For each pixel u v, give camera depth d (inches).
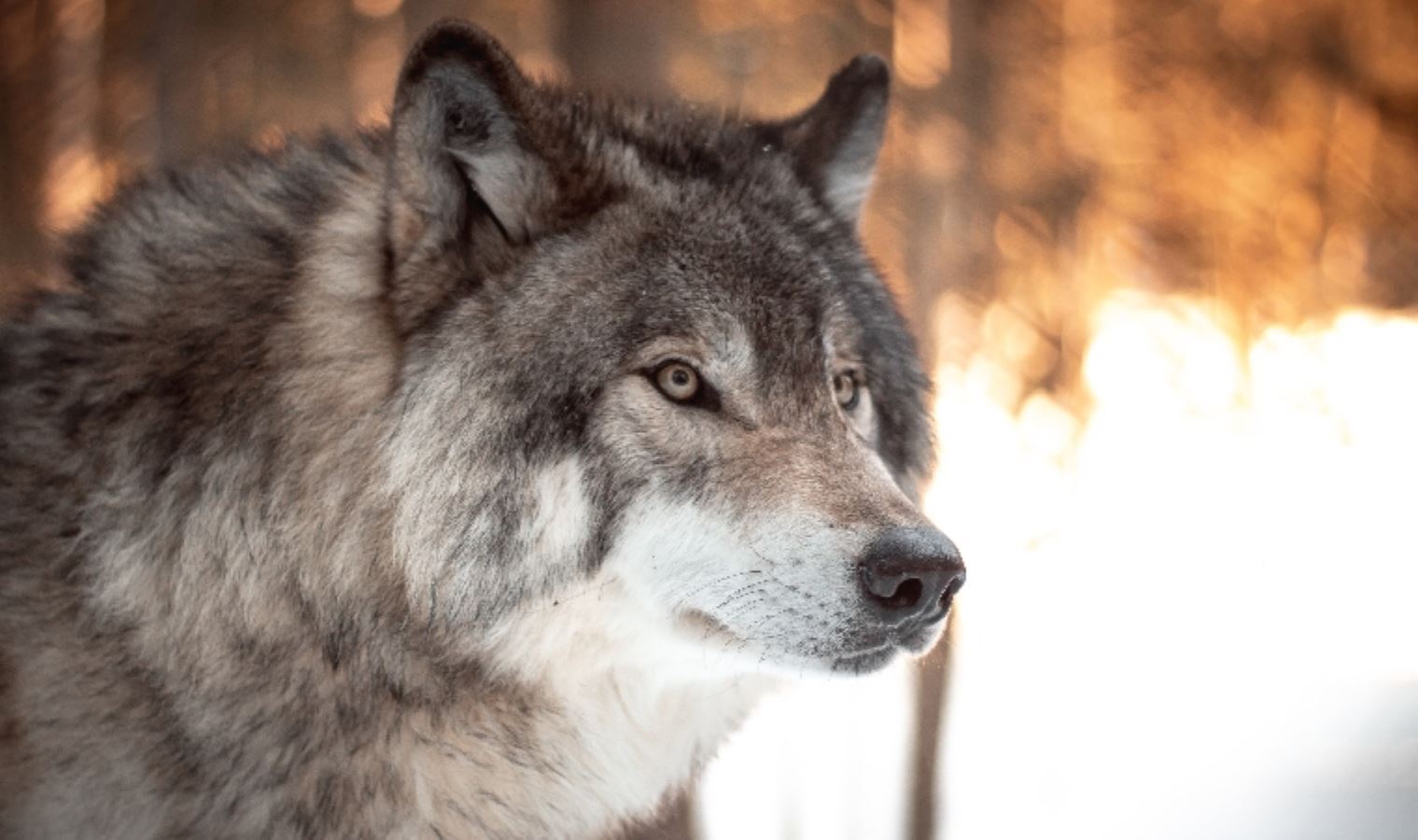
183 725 206.5
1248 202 684.1
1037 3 589.6
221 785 207.5
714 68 682.2
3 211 595.8
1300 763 388.8
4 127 600.7
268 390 211.6
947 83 486.3
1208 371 846.5
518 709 217.6
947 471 679.1
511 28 683.4
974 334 674.8
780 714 436.8
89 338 218.5
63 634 210.1
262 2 698.8
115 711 208.2
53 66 583.2
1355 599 570.9
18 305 239.1
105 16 616.4
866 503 212.1
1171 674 482.6
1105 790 378.3
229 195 230.8
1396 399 824.9
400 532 210.2
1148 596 578.6
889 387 250.7
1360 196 687.7
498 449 211.0
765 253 227.0
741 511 212.1
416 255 214.5
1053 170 616.4
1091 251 674.8
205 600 207.3
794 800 371.6
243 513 208.2
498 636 212.2
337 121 675.4
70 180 585.3
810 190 256.8
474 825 219.0
